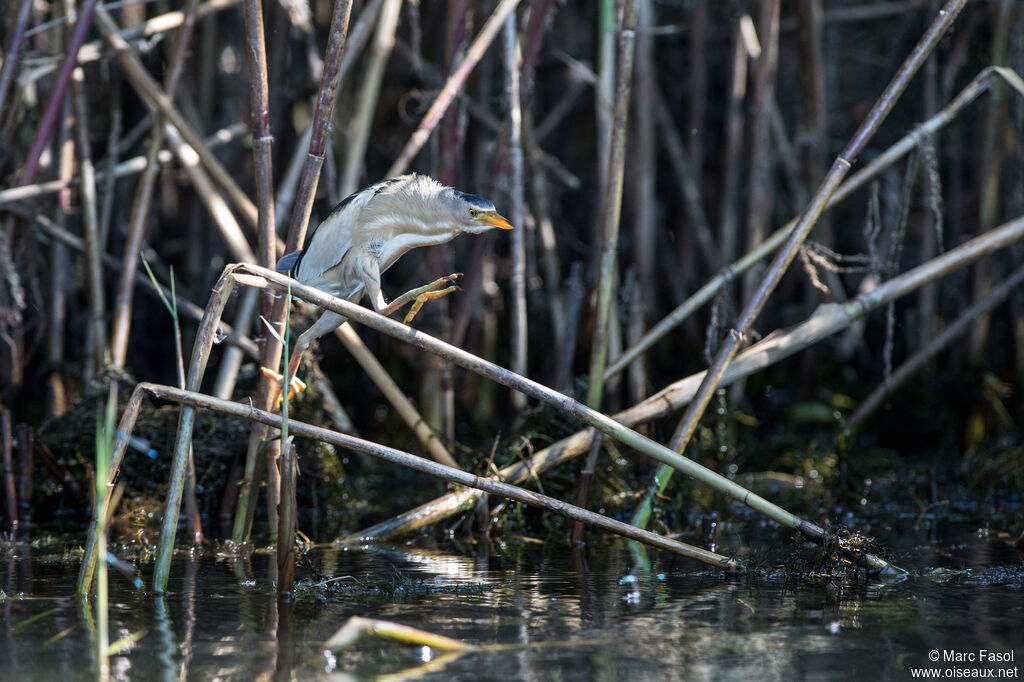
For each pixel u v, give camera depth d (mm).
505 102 11797
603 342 8906
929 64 14312
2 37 12203
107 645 5324
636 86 14148
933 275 9000
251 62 7035
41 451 9500
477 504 9016
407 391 14344
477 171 14828
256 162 7145
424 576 7121
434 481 11695
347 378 15039
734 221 15078
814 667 5105
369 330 15000
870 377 15609
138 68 10312
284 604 6281
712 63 17641
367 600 6406
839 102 18797
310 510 10164
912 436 14328
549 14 11945
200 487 9719
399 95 16422
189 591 6594
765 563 7469
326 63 6859
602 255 8852
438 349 6430
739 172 16156
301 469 10211
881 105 7754
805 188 13648
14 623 5801
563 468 9711
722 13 17312
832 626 5812
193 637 5574
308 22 11992
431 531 9023
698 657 5258
